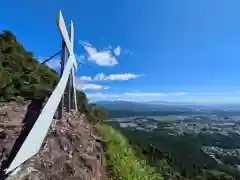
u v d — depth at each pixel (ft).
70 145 10.91
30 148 8.05
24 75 16.99
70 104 17.28
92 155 12.35
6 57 18.04
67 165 9.42
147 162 20.99
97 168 11.88
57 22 11.13
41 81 18.28
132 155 18.30
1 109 12.55
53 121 12.06
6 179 7.16
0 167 8.22
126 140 21.90
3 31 21.45
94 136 15.74
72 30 15.69
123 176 14.03
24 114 12.60
